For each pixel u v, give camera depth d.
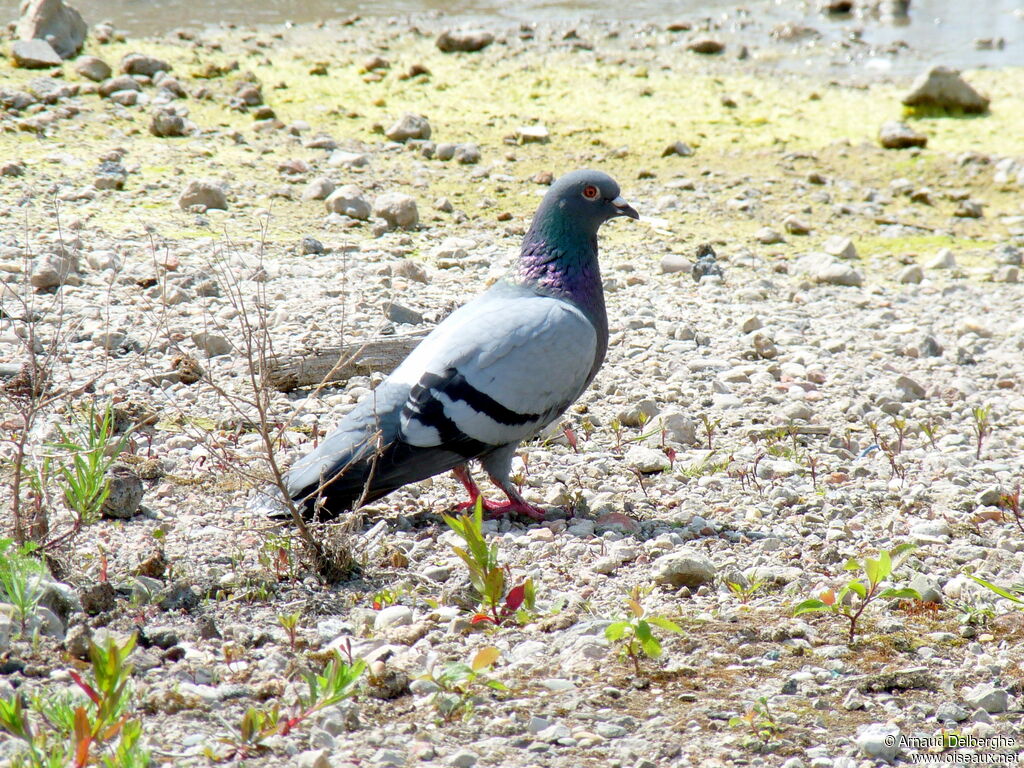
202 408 11.08
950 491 10.44
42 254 14.59
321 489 8.29
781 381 13.36
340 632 7.38
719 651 7.22
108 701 5.23
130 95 22.00
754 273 17.38
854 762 5.98
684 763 5.97
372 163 20.53
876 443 11.68
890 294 17.06
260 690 6.41
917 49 32.12
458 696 6.45
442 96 24.75
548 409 9.36
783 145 23.36
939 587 8.40
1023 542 9.35
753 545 9.15
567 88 26.02
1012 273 17.95
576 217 9.67
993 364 14.50
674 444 11.24
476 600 7.96
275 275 15.06
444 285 15.34
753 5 36.44
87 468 7.89
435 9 32.69
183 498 9.26
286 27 29.47
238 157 20.03
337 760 5.82
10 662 6.30
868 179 22.00
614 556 8.74
